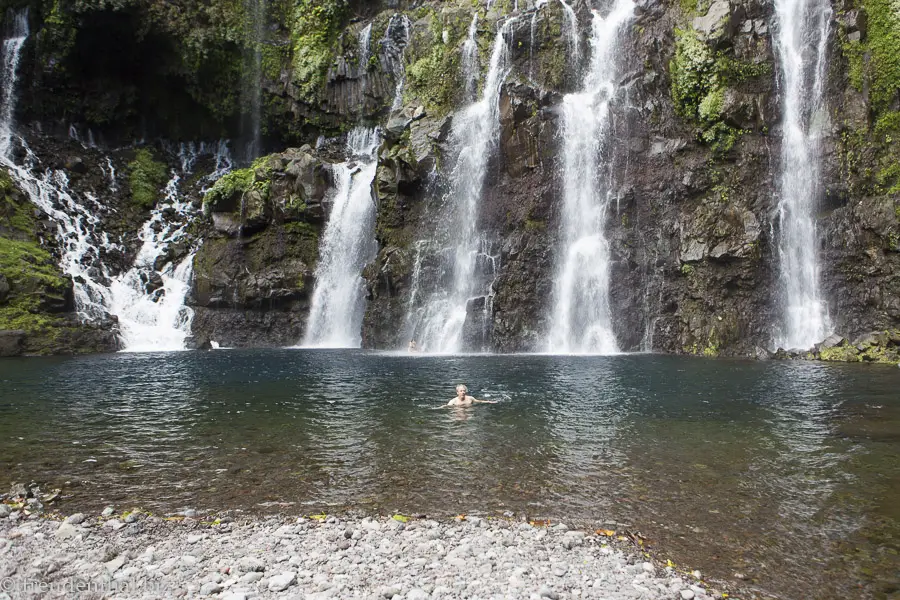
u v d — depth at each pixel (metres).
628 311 25.89
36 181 34.97
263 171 34.22
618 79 28.22
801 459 8.66
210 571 5.34
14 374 18.80
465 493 7.33
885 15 24.12
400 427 10.81
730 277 24.39
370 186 33.28
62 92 38.75
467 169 29.62
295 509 6.88
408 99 33.72
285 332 33.16
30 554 5.76
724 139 25.36
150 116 41.56
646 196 26.42
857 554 5.67
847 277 23.69
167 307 32.59
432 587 4.99
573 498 7.14
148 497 7.32
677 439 9.82
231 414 12.10
